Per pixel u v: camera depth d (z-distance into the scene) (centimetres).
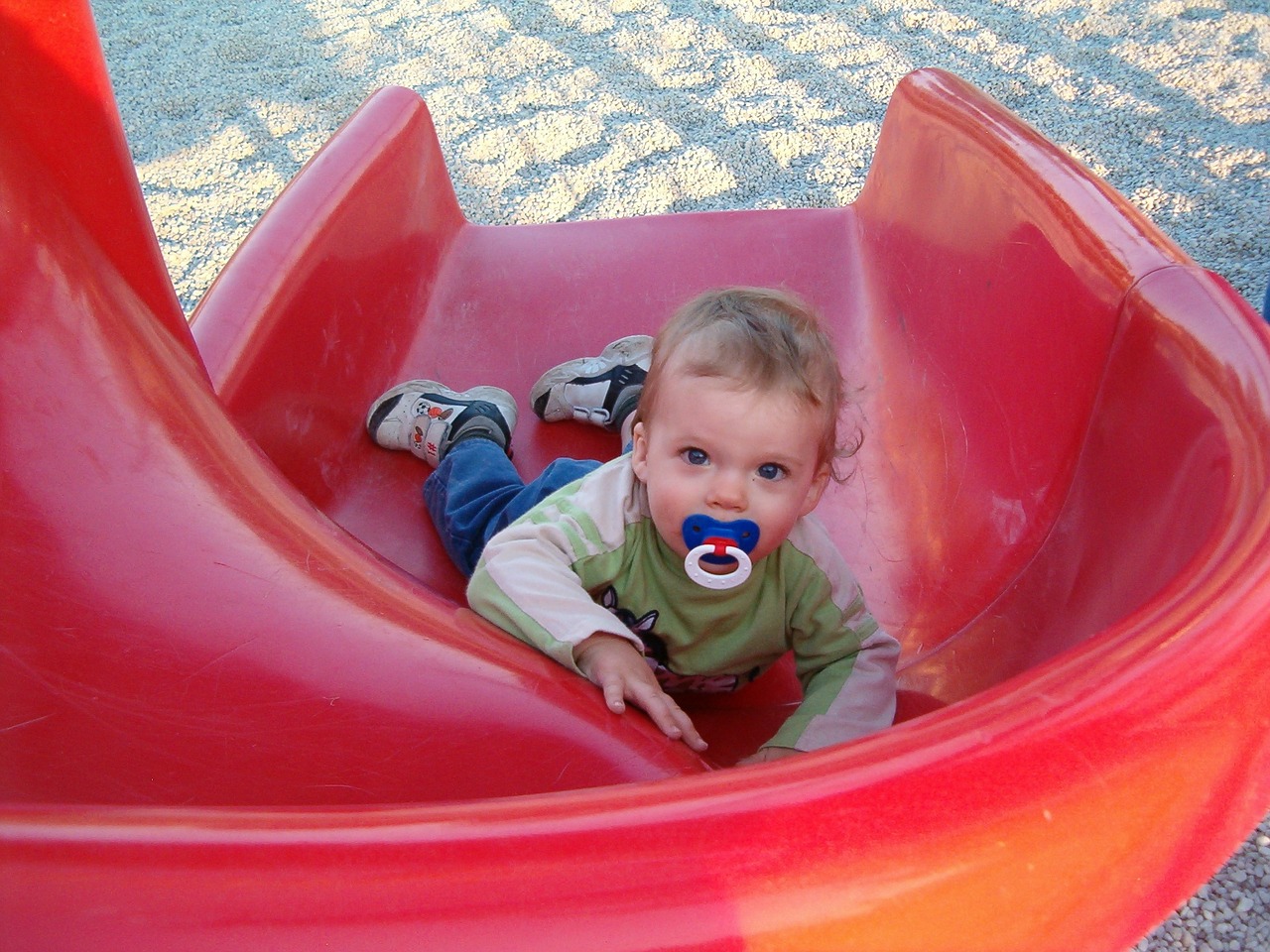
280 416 112
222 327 105
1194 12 309
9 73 68
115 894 39
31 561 60
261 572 67
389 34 332
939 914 42
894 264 141
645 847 41
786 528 89
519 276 158
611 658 83
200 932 39
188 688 61
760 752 95
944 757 45
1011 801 43
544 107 285
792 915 40
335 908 40
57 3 69
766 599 98
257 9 354
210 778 59
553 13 338
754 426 85
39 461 63
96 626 61
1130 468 84
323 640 66
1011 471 105
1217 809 46
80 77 71
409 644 68
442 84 299
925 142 132
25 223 68
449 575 121
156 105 297
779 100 281
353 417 130
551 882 40
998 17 314
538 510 98
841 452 107
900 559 117
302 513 74
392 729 65
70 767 55
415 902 40
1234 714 48
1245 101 264
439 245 156
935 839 42
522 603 87
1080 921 44
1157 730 46
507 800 45
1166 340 81
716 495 86
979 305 116
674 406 88
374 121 141
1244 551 55
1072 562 92
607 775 68
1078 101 268
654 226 161
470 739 66
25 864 39
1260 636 50
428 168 152
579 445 141
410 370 144
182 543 65
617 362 140
